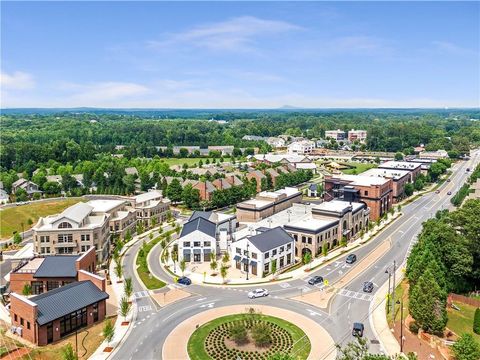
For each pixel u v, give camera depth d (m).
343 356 75.81
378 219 168.00
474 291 107.50
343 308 96.25
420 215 184.75
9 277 106.69
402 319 87.81
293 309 95.88
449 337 83.56
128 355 77.62
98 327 88.62
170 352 78.44
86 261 109.31
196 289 108.25
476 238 103.94
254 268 117.69
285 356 64.25
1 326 89.31
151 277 116.88
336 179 195.50
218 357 76.88
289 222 147.88
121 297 103.62
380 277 114.94
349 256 127.94
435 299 82.88
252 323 87.62
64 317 84.88
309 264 125.00
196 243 129.50
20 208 187.00
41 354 77.44
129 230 155.50
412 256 107.06
